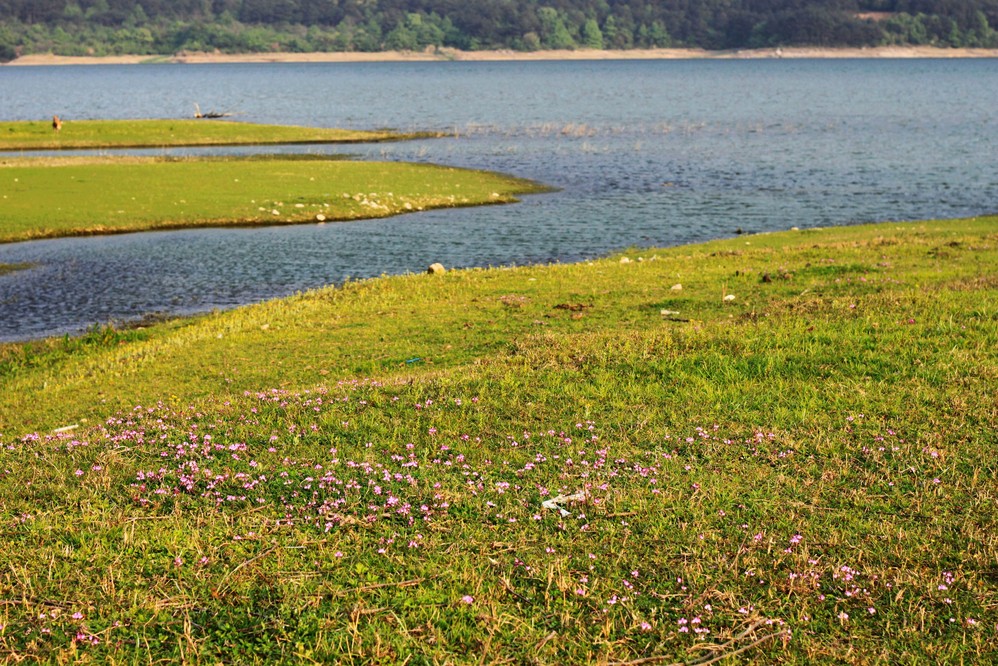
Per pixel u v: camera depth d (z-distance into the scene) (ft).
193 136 219.82
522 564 24.85
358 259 95.30
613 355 43.11
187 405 42.11
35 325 70.13
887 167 172.35
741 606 23.02
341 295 70.28
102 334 63.16
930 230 99.81
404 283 73.15
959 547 25.43
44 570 24.56
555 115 329.72
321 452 32.48
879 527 26.50
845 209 126.62
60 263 91.20
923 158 186.60
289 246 101.24
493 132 252.83
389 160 182.80
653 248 99.30
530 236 108.17
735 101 402.93
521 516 27.40
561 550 25.58
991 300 51.65
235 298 79.10
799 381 38.70
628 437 33.53
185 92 549.54
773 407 35.99
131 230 108.58
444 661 20.86
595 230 112.06
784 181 155.12
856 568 24.56
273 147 207.72
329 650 21.13
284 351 53.78
